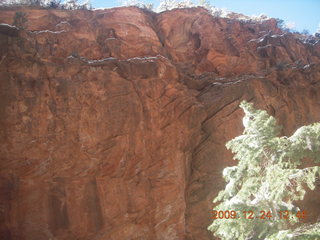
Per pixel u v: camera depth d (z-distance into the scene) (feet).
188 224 37.09
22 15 40.45
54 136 33.22
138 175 36.29
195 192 37.91
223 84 41.93
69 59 35.32
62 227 32.63
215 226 21.20
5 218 31.48
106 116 35.14
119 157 35.32
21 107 32.50
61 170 33.32
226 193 21.27
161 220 36.04
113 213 34.35
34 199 32.30
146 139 36.88
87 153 34.17
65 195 33.14
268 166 19.97
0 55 32.73
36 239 31.73
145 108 37.29
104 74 36.01
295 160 20.12
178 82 40.45
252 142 20.08
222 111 39.88
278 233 17.66
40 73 33.76
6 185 31.78
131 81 37.17
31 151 32.45
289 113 42.04
